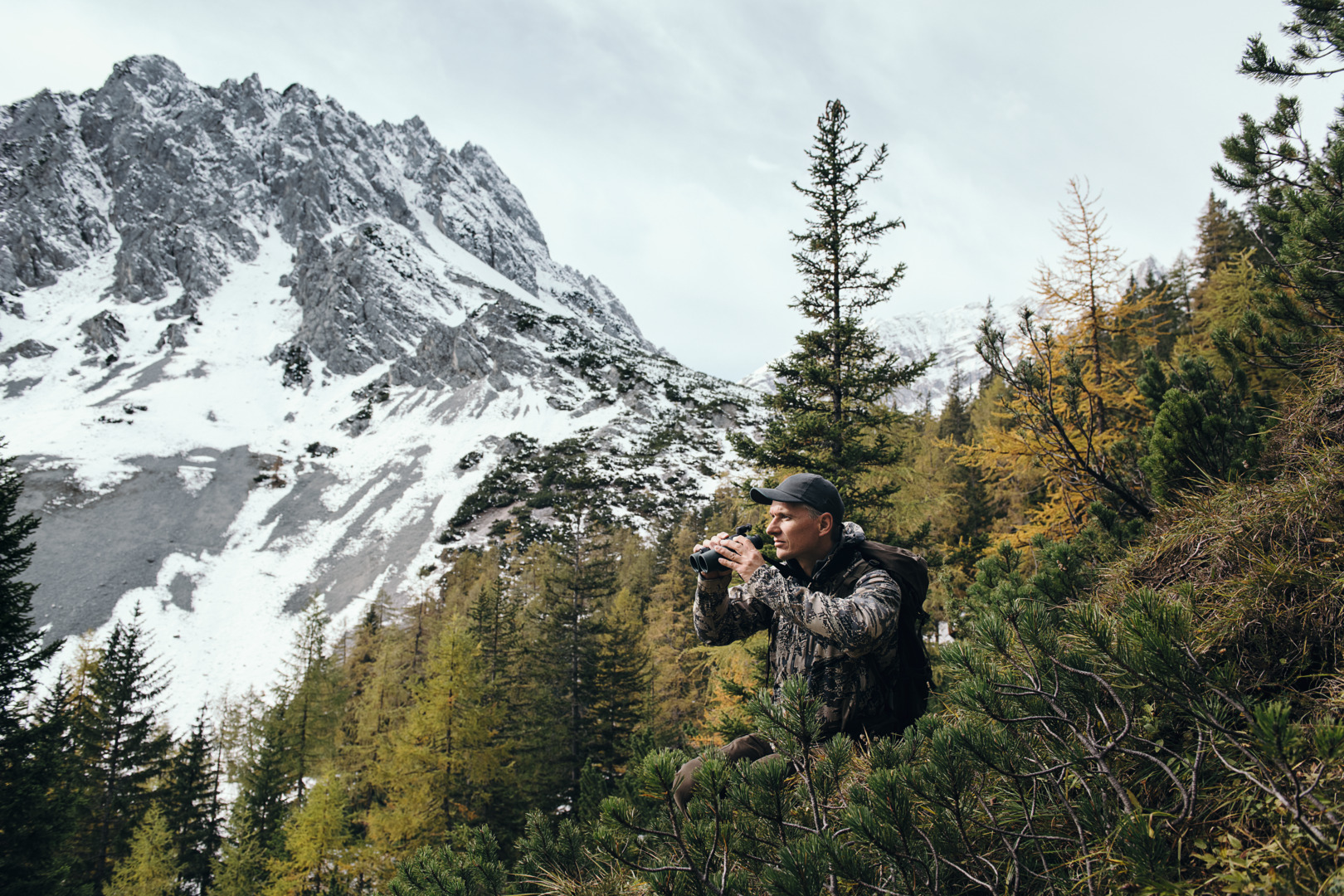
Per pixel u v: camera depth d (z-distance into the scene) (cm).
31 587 1271
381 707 2981
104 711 2606
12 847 1171
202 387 12925
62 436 10150
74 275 16512
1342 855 116
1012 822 168
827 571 231
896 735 213
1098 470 490
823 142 1290
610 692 2547
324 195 19675
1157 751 167
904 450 1331
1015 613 177
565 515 8181
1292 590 192
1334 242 364
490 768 2062
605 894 221
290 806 2670
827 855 136
